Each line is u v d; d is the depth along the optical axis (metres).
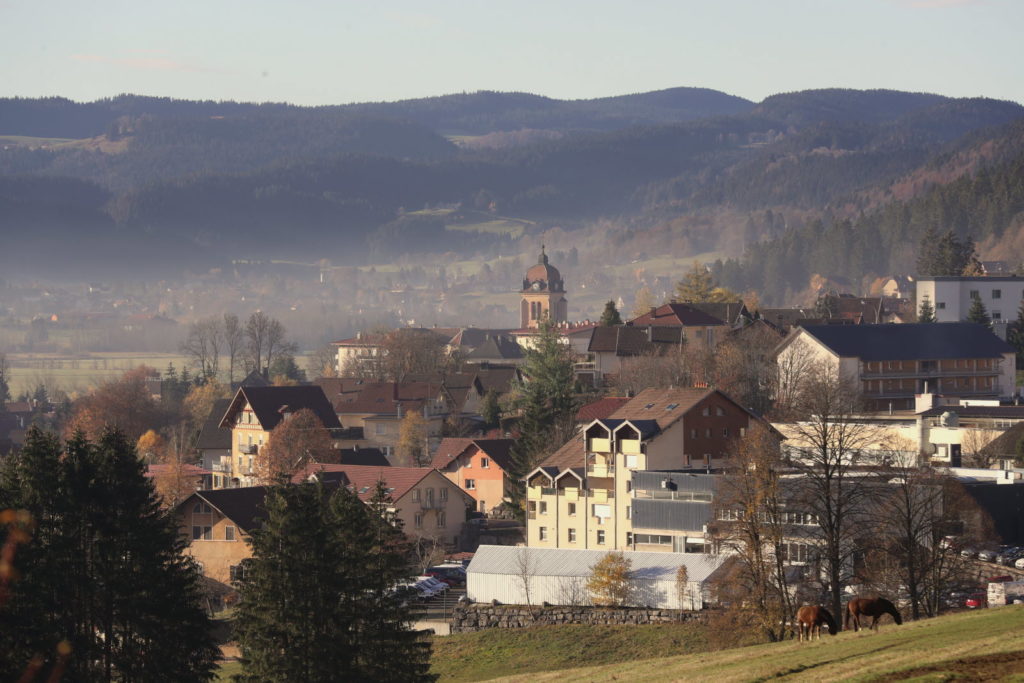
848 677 156.50
